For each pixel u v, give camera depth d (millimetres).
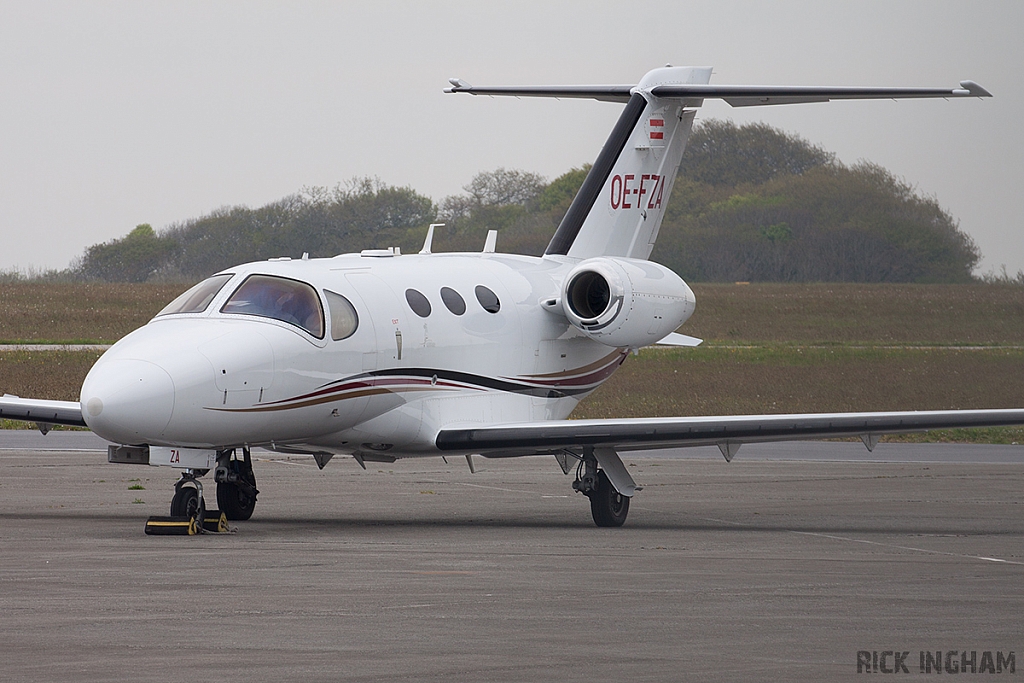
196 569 29500
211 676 19328
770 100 50219
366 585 27484
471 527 39469
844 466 64812
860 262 185875
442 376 43031
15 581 27656
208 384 35156
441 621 23562
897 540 36562
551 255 52562
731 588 27500
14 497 46719
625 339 48000
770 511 45156
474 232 189250
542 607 25062
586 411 90312
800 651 21281
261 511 44000
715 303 160375
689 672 19797
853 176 195125
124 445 35938
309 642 21703
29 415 42031
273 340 37000
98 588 26828
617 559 31969
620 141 54125
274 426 37406
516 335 46875
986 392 101625
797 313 155500
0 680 19031
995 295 164000
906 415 39688
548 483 55656
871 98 47562
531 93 54625
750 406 93688
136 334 36906
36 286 183750
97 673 19469
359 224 194375
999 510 45438
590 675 19562
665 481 57062
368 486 53594
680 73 55438
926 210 191000
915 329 147625
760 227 192750
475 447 41750
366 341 39719
